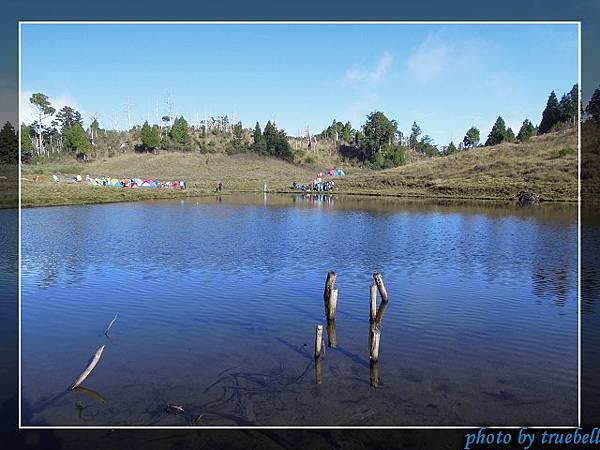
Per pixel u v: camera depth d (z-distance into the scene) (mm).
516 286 17953
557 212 45031
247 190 81000
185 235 30516
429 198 65750
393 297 16531
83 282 18328
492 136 123875
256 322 13984
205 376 10469
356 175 100938
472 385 10047
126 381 10172
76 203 52781
